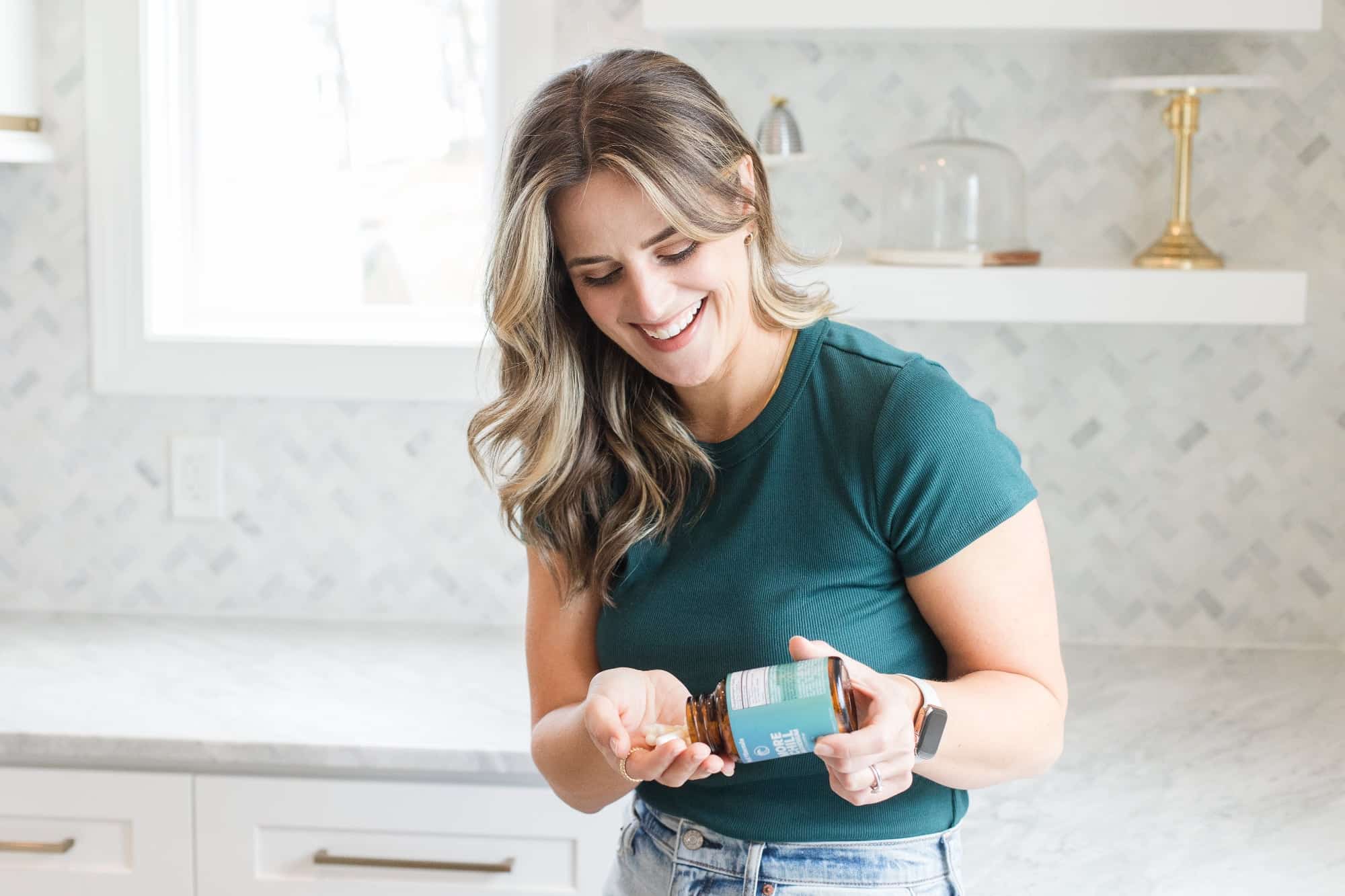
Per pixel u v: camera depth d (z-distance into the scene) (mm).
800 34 1958
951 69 2094
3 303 2254
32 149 2125
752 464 1151
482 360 2195
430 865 1777
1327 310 2098
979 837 1470
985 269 1870
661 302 1073
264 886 1799
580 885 1773
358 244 2340
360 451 2262
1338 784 1618
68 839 1806
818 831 1118
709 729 984
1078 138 2094
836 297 1879
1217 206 2090
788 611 1117
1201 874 1369
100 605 2322
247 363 2223
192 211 2322
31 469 2297
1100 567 2193
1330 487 2145
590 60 1123
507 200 1129
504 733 1768
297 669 2023
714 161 1061
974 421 1086
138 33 2176
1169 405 2148
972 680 1060
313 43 2311
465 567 2279
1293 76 2045
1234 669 2068
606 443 1234
